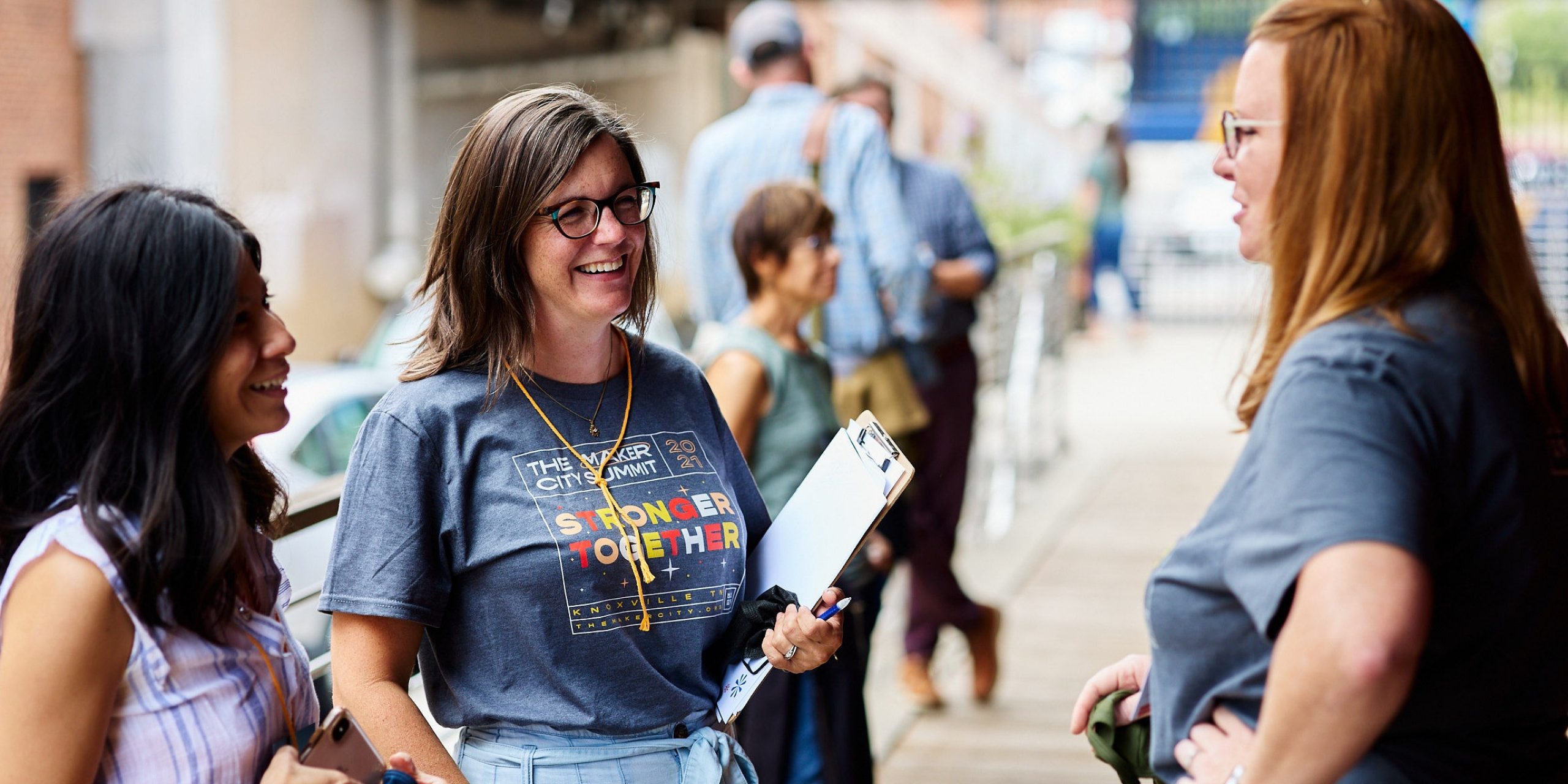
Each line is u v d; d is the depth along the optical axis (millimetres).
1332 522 2207
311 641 6559
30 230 2541
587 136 3152
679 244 23875
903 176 7770
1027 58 33094
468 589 3160
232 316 2443
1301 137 2539
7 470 2424
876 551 5148
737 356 4875
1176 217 24516
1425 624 2164
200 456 2445
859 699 4836
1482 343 2426
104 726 2387
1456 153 2490
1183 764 2588
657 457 3334
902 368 6875
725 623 3350
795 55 7160
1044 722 7383
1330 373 2350
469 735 3266
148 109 19844
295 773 2508
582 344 3312
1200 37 29500
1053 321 13750
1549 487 2451
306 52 21125
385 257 22406
